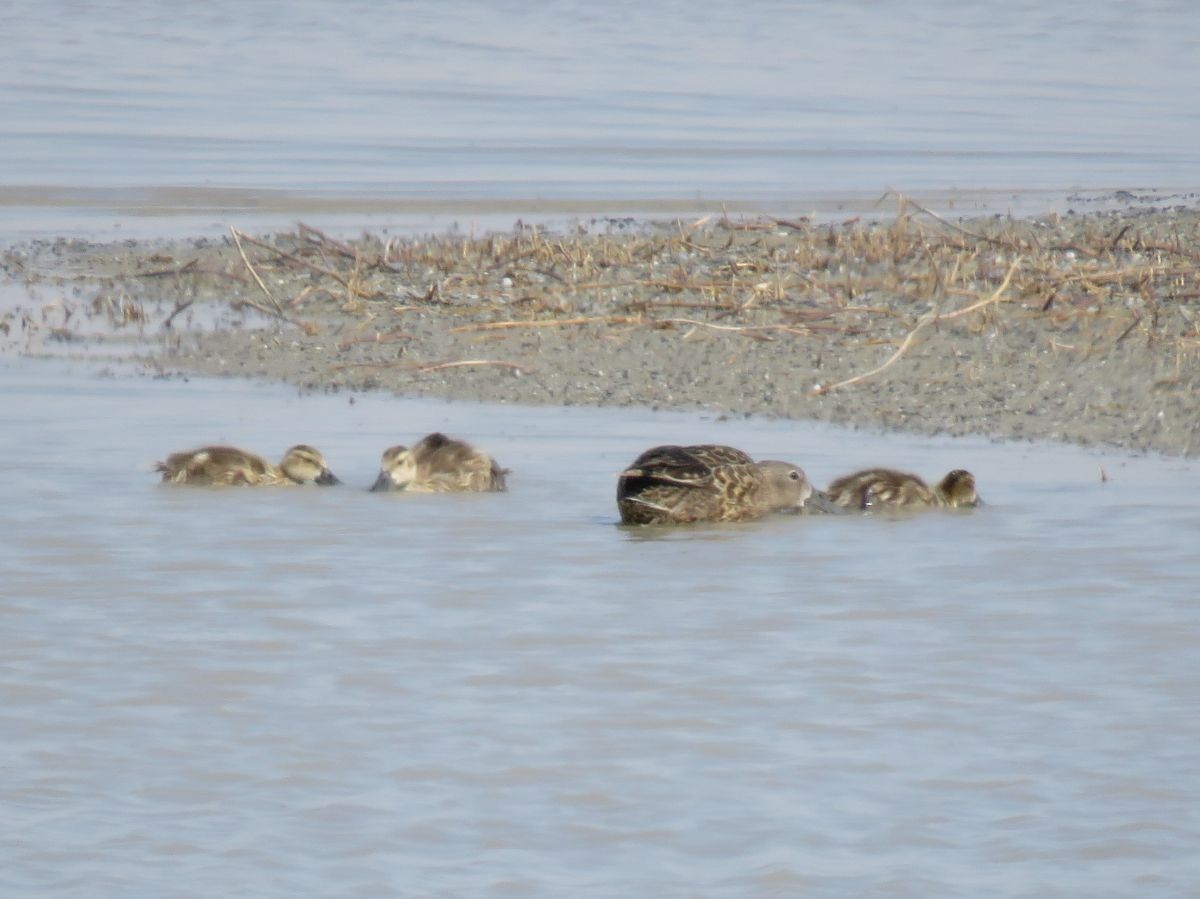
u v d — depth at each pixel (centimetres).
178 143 7681
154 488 3134
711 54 11188
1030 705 2109
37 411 3744
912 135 8250
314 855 1755
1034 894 1673
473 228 5466
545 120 8519
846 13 13525
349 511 3005
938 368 4006
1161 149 7994
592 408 3838
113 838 1783
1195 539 2789
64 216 6125
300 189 6662
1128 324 4250
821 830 1805
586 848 1772
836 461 3331
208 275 5144
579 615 2445
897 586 2575
